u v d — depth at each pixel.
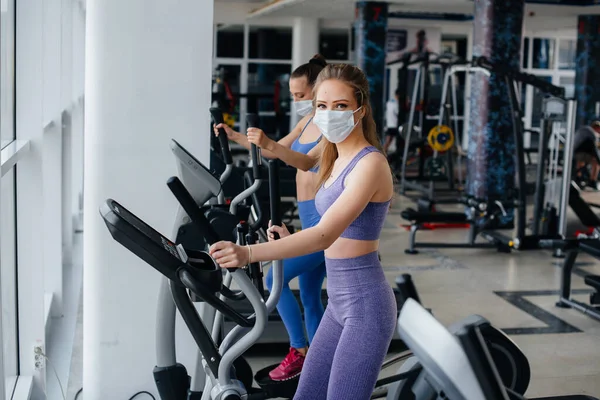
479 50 7.93
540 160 6.92
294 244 1.92
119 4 2.96
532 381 3.75
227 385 2.11
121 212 1.92
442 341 1.44
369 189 2.03
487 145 7.90
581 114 13.20
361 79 2.13
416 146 11.16
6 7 3.33
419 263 6.44
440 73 16.03
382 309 2.10
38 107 3.42
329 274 2.17
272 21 16.12
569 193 6.99
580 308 4.96
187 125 3.07
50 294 4.62
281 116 14.52
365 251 2.11
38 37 3.38
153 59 3.01
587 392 3.63
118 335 3.09
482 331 2.87
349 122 2.10
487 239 7.11
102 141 3.01
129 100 3.01
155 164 3.05
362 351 2.09
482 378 1.43
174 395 2.51
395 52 15.82
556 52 17.31
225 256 1.84
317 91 2.15
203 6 3.03
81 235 6.99
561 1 11.16
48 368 3.74
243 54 17.03
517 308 5.07
